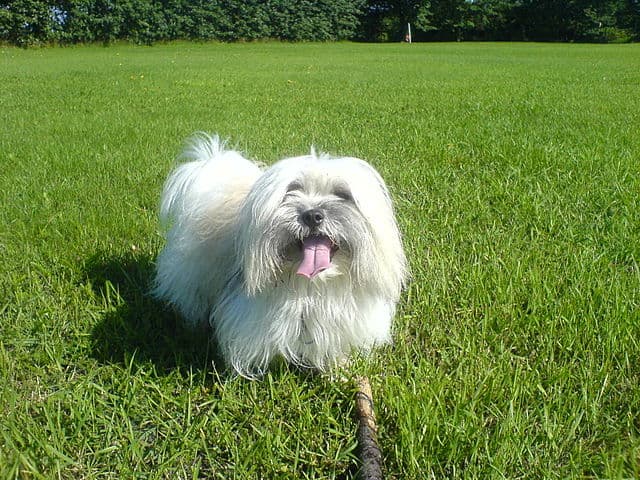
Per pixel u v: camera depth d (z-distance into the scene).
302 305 0.86
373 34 16.47
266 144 2.29
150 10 11.81
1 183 1.84
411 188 1.79
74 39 11.07
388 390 0.87
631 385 0.88
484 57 8.86
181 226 0.99
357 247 0.80
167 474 0.75
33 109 3.27
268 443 0.77
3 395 0.87
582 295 1.12
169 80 4.86
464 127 2.68
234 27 13.05
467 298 1.15
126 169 2.00
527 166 1.98
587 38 17.34
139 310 1.11
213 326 1.00
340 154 2.16
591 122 2.77
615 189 1.70
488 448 0.75
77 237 1.42
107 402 0.88
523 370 0.94
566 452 0.77
